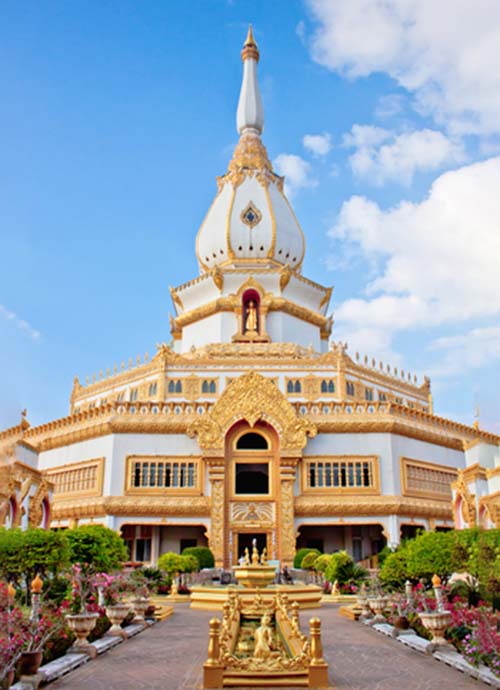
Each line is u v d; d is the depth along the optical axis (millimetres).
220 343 59281
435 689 14078
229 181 71750
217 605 30797
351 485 45812
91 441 48219
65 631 18094
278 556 43719
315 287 67062
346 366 57031
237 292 62219
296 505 44594
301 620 25984
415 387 67688
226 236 66750
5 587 16656
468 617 17812
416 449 49094
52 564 24484
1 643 13578
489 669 14969
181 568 38000
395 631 21250
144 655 18297
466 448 46375
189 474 45688
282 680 14094
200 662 17250
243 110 78312
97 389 64062
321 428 46750
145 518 44562
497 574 19734
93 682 14875
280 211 69000
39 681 14242
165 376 54719
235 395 46312
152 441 46281
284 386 54719
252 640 19094
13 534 25219
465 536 25328
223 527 44000
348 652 18594
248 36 83562
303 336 64312
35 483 35844
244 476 53500
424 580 26062
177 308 70062
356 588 35875
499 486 31359
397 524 44938
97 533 28047
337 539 48469
